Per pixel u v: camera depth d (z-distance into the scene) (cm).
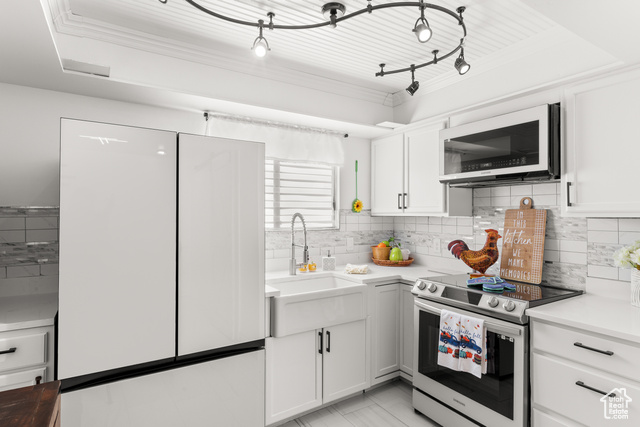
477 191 278
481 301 199
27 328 151
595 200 184
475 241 279
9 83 197
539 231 234
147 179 168
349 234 333
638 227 192
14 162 198
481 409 196
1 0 121
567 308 179
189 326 177
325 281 284
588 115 187
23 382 149
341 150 317
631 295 185
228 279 188
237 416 191
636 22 136
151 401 168
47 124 206
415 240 336
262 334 199
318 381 236
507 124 213
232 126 261
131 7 188
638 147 168
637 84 169
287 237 298
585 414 156
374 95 319
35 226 202
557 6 126
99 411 156
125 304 162
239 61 248
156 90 209
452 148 248
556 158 199
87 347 154
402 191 305
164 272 171
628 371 143
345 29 211
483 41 227
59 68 177
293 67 269
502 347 187
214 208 185
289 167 304
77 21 195
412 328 266
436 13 194
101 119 222
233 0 181
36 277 202
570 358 162
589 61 201
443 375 220
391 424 228
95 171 157
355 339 254
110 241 159
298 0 181
